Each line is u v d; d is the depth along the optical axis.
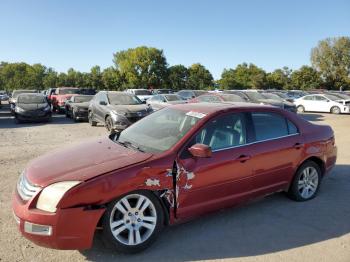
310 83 69.25
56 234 3.33
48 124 16.67
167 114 4.95
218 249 3.82
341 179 6.45
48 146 10.02
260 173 4.61
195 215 4.11
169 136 4.29
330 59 74.56
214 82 83.94
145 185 3.68
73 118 18.11
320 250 3.81
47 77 89.06
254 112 4.77
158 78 80.19
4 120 18.81
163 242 3.97
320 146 5.29
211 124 4.35
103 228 3.57
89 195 3.41
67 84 85.06
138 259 3.62
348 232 4.26
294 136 5.04
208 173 4.10
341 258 3.64
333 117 21.89
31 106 17.30
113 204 3.57
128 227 3.68
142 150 4.14
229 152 4.32
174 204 3.90
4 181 6.19
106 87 80.38
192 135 4.15
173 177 3.86
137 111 13.13
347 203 5.20
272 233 4.21
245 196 4.54
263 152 4.61
